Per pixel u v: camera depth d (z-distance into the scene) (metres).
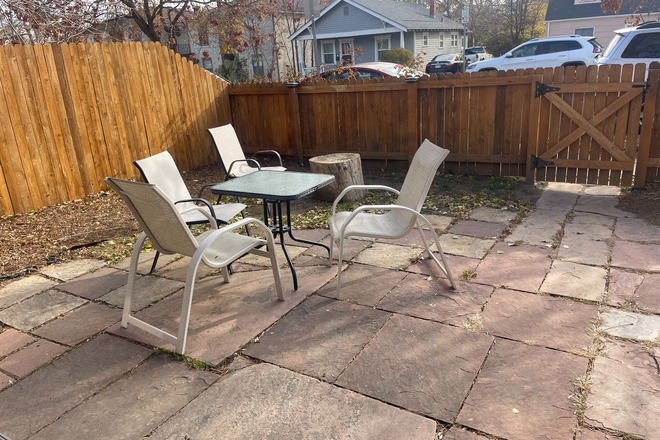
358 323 3.11
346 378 2.55
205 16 16.34
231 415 2.32
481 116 6.68
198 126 8.44
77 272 4.22
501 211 5.38
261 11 16.86
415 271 3.86
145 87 7.39
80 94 6.51
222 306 3.43
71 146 6.47
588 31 22.11
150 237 3.12
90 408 2.43
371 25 24.95
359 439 2.12
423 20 26.78
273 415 2.30
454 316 3.12
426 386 2.45
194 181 7.59
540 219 5.02
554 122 6.15
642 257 3.87
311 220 5.44
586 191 6.03
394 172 7.62
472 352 2.71
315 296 3.52
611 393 2.31
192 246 2.88
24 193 6.00
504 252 4.15
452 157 7.04
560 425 2.13
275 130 8.70
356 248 4.45
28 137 5.97
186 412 2.36
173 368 2.73
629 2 20.41
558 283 3.49
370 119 7.60
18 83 5.81
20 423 2.34
